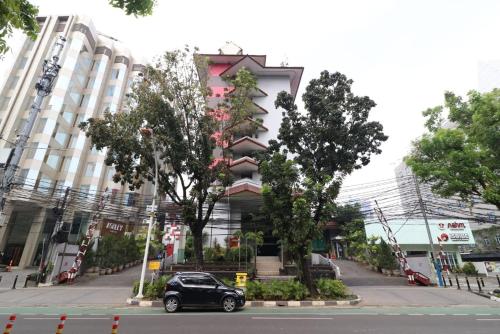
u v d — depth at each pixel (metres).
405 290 17.61
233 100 17.92
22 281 21.31
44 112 32.88
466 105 14.87
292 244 14.30
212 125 17.34
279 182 14.61
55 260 20.69
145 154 16.38
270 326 8.92
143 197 31.83
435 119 15.74
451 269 28.70
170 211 24.03
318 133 18.58
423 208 21.83
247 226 25.77
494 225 34.28
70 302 13.98
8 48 3.41
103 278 22.06
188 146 17.05
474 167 13.62
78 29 38.03
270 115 33.66
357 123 19.02
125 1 3.95
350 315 10.78
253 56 36.09
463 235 29.12
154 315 10.84
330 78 19.73
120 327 8.83
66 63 35.81
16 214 31.98
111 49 43.44
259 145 29.14
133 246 29.75
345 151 18.77
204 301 11.69
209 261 22.36
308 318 10.19
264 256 26.77
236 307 11.89
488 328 8.80
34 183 29.91
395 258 24.53
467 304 13.56
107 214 30.61
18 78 34.41
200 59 17.23
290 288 13.98
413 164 15.45
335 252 39.25
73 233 30.23
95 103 38.81
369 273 25.47
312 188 14.81
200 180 16.81
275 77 36.34
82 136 36.19
